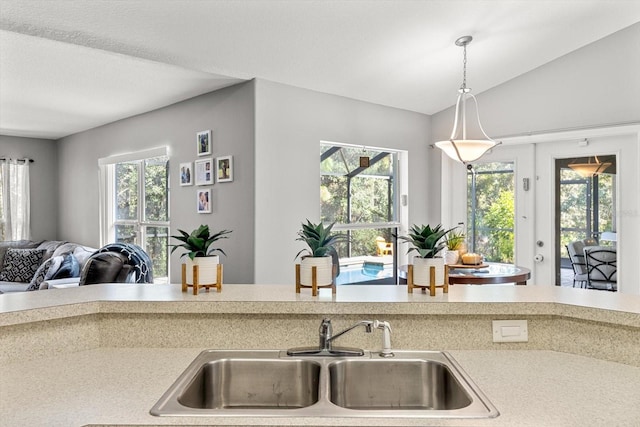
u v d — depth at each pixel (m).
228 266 3.74
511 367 1.36
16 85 3.68
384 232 4.64
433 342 1.53
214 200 3.88
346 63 3.42
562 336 1.51
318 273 1.62
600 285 3.82
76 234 6.01
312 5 2.62
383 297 1.60
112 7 2.46
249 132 3.55
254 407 1.44
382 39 3.12
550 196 4.10
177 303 1.54
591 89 3.79
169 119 4.39
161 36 2.81
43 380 1.25
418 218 4.76
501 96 4.31
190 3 2.49
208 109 3.94
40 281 4.23
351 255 4.35
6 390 1.18
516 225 4.31
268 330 1.55
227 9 2.58
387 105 4.47
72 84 3.67
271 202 3.60
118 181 5.48
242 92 3.62
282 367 1.44
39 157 6.29
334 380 1.41
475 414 1.04
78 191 5.93
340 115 4.09
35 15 2.49
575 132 3.87
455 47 3.42
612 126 3.67
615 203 3.74
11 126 5.41
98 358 1.44
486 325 1.53
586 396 1.15
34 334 1.42
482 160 4.55
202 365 1.38
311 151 3.87
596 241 3.84
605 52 3.71
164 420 1.02
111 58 3.10
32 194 6.23
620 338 1.39
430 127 4.90
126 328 1.55
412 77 3.86
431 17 2.93
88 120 5.11
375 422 1.01
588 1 3.06
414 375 1.44
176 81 3.60
